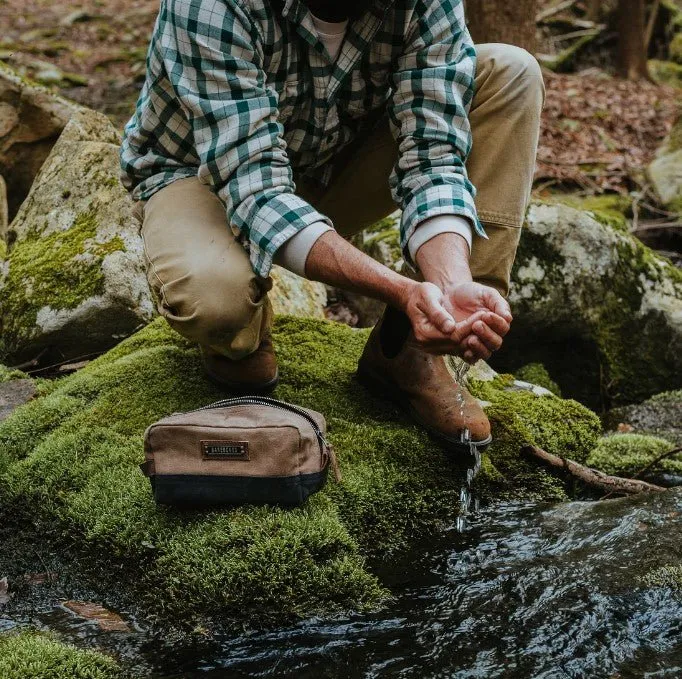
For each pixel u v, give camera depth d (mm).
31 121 4742
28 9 12141
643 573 1883
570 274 3570
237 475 1925
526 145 2188
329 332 2922
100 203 3367
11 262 3322
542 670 1610
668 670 1593
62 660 1654
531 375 3586
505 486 2365
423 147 2084
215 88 1923
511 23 5898
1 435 2406
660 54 12227
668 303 3746
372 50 2082
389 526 2127
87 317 3045
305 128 2172
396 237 3701
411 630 1757
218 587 1802
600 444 2734
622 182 6691
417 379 2326
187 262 2053
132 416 2377
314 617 1799
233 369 2373
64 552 2059
